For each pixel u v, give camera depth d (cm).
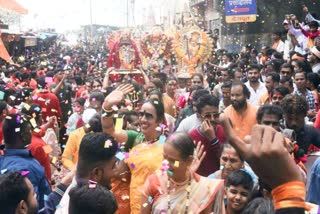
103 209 262
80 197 263
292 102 490
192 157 346
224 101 743
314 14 1502
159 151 427
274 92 636
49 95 981
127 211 439
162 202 345
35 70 1667
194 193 343
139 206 415
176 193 345
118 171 434
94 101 764
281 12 2030
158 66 1574
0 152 484
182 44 1494
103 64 2266
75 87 1478
